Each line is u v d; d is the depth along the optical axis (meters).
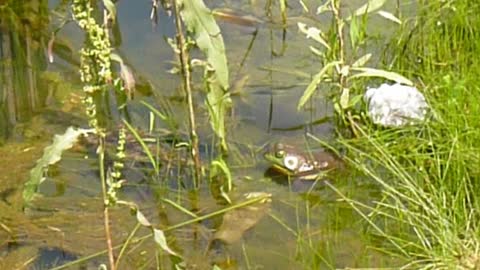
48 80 4.43
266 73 4.39
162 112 4.10
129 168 3.80
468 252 3.25
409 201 3.49
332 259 3.33
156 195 3.66
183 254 3.37
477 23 4.38
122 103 3.90
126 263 3.30
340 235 3.45
